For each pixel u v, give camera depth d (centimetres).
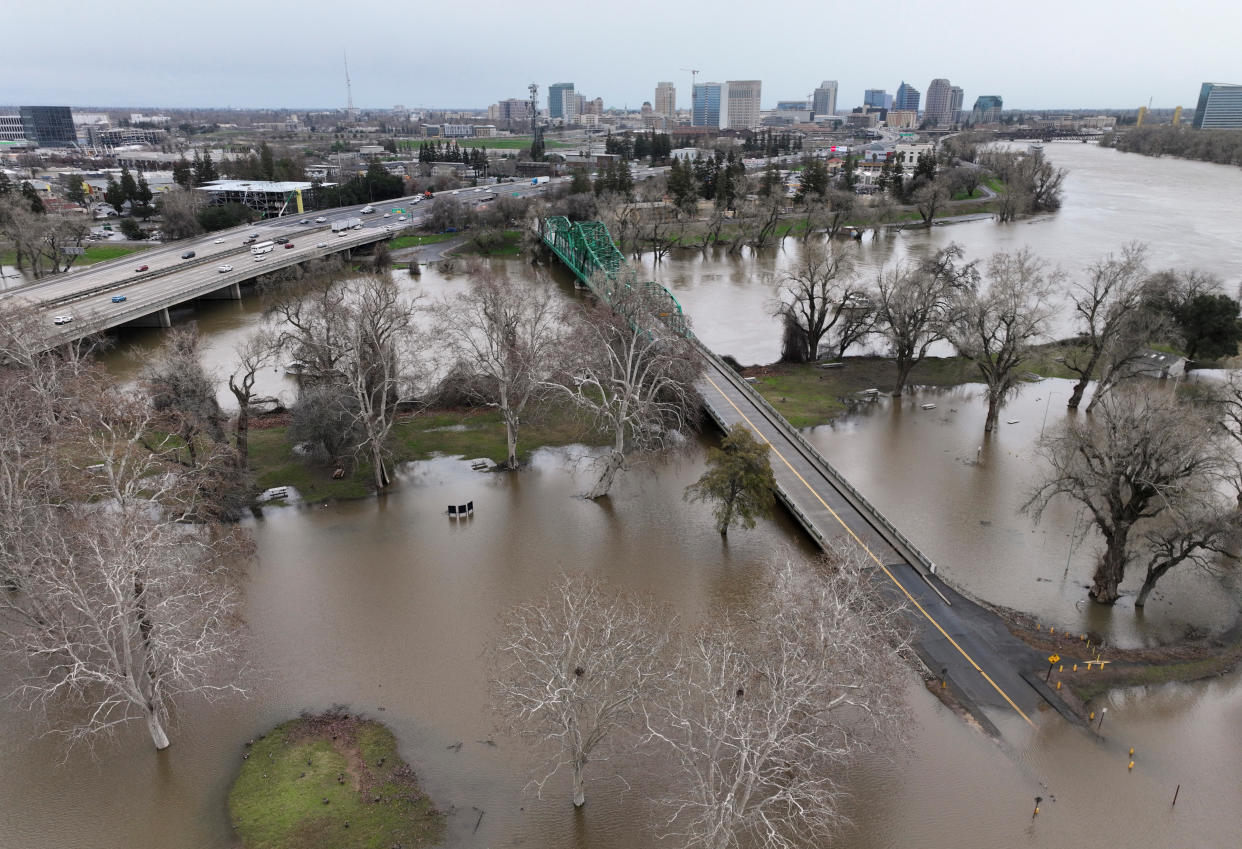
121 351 11438
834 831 3881
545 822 3959
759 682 4044
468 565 6216
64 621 4347
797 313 13225
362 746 4425
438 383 9338
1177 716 4628
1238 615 5641
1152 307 9781
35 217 15438
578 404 7600
